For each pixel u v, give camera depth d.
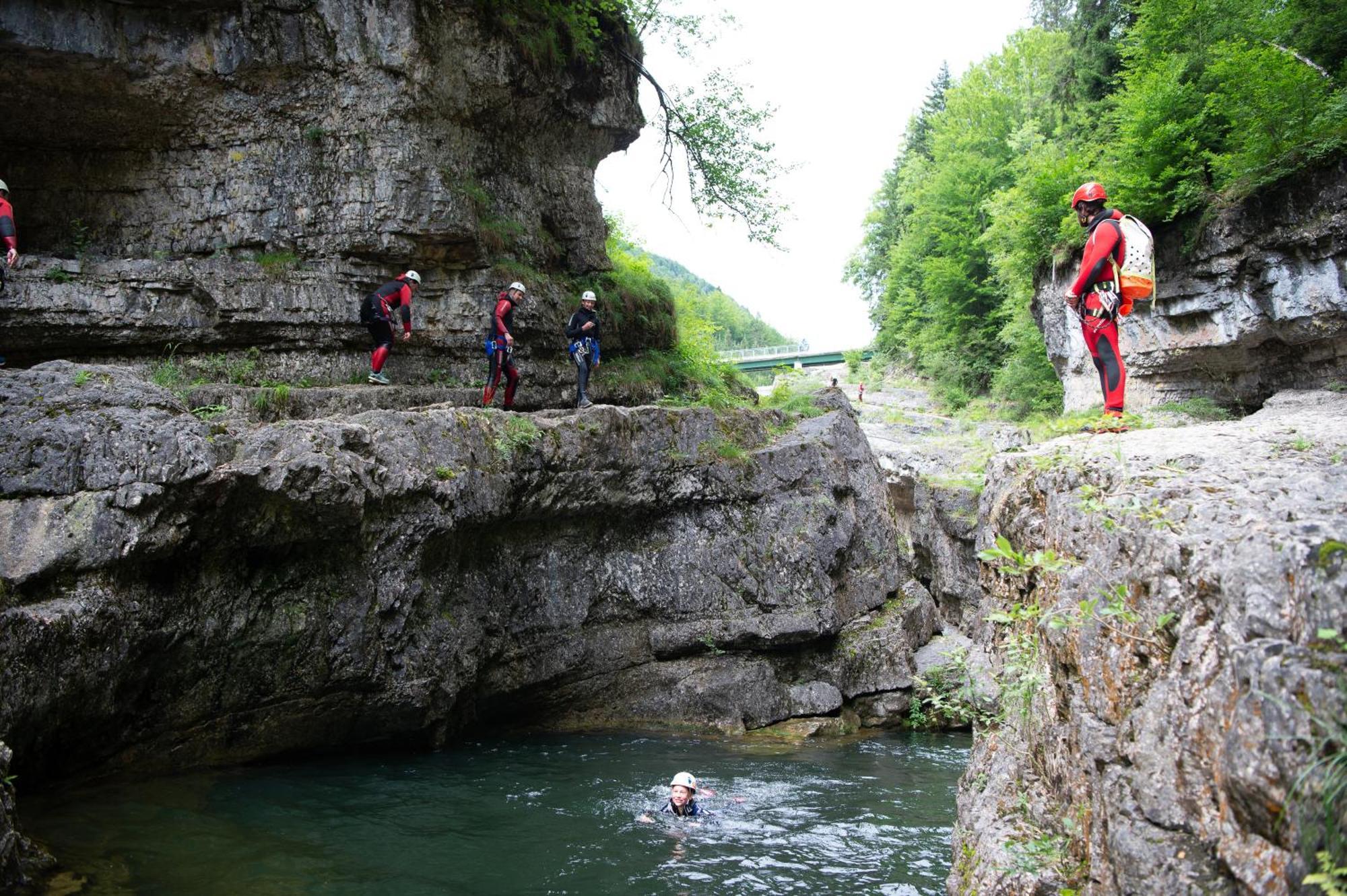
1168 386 19.55
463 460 11.85
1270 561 3.35
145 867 7.17
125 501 8.54
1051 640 5.17
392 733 11.77
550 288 17.88
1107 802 4.07
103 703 8.72
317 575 10.66
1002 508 6.52
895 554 18.92
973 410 40.41
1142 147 18.58
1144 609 4.20
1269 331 16.59
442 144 16.02
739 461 15.91
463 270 16.33
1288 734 2.95
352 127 15.18
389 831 8.61
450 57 16.02
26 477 8.32
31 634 7.85
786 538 15.99
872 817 9.96
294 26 14.55
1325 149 15.15
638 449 14.58
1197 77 19.08
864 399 48.75
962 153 45.78
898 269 54.88
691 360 21.91
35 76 13.09
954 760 13.23
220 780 9.87
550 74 18.22
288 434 9.88
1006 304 35.59
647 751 12.88
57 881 6.68
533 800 9.97
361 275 15.25
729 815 9.80
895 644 16.53
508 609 13.36
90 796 8.77
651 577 14.87
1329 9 17.34
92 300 12.74
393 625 11.23
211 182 14.63
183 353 13.70
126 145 14.42
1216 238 16.86
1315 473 4.45
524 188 18.58
